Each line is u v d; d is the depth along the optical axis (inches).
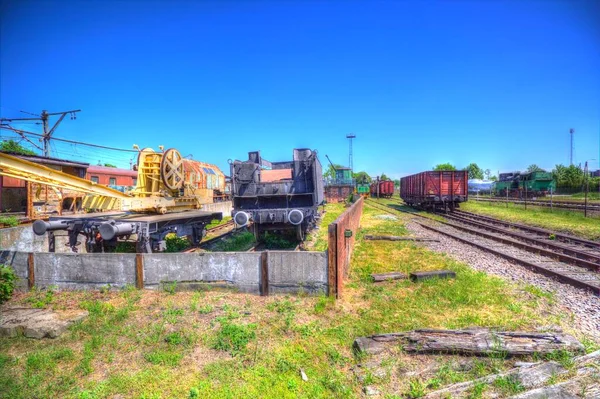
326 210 1081.4
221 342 167.9
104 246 339.9
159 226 341.1
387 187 2127.2
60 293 251.1
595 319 198.2
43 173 282.2
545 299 232.4
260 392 133.7
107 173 922.7
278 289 232.4
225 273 239.5
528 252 402.3
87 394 134.9
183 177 468.8
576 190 1784.0
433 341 159.2
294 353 160.6
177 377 144.3
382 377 141.6
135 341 175.5
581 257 370.6
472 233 560.4
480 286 255.8
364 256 376.5
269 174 531.5
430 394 126.8
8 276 246.2
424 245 451.2
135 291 243.9
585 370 134.4
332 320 195.5
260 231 472.4
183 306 214.4
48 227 288.5
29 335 184.7
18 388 140.6
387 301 228.8
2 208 583.2
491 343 154.6
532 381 130.0
